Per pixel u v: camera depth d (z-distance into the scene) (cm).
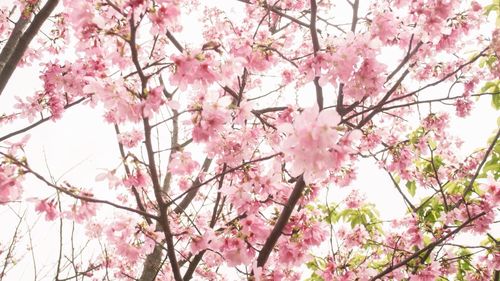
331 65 268
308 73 281
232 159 322
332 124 181
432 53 362
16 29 407
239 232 278
